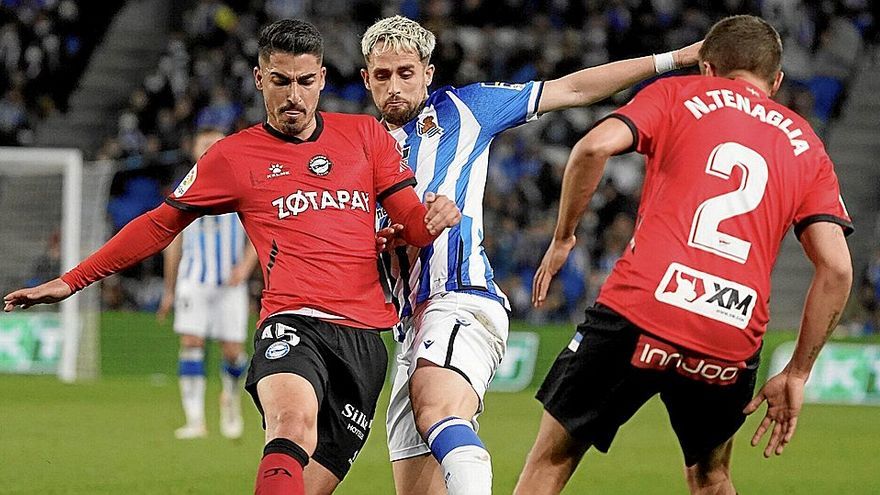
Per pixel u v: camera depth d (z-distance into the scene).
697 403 15.66
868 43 79.94
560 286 61.31
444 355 15.95
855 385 50.06
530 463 16.06
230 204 15.73
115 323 54.44
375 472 27.14
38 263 56.19
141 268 61.44
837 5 80.88
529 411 43.34
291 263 15.48
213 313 34.09
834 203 15.09
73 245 53.06
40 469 26.59
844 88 75.25
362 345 15.48
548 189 66.00
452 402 15.58
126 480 25.30
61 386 49.22
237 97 70.31
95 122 75.25
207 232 34.22
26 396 44.78
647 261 15.00
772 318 66.69
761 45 15.83
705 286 14.82
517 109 17.30
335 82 72.81
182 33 75.38
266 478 13.65
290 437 14.02
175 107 70.62
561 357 15.86
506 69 71.56
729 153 14.98
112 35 78.06
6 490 23.77
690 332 14.89
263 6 75.25
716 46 16.03
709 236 14.86
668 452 31.75
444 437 15.09
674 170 15.09
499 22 76.62
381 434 34.94
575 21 76.88
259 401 14.89
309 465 15.58
